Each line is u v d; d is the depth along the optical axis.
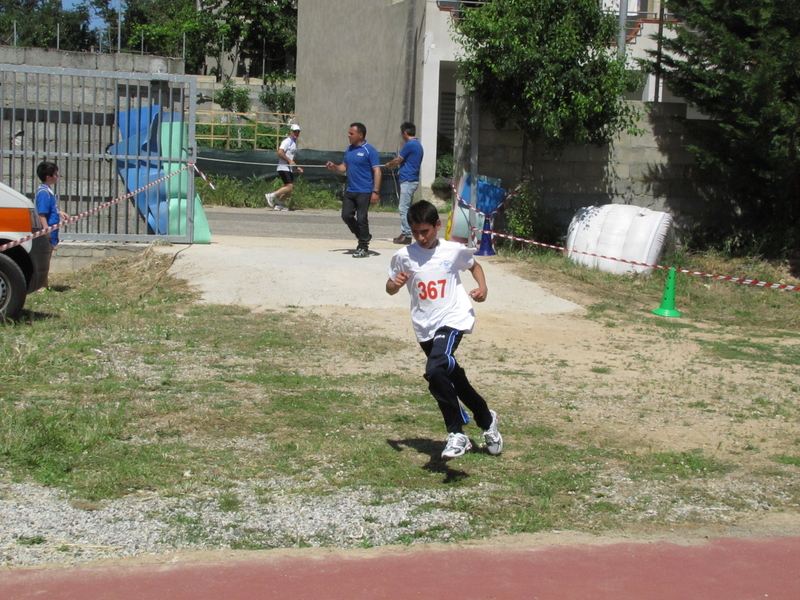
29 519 5.36
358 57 32.62
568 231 16.89
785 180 16.58
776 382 9.65
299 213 23.47
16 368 8.70
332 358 9.91
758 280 15.64
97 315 11.53
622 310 13.23
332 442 7.04
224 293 12.77
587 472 6.59
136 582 4.71
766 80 15.39
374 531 5.41
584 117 15.98
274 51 47.88
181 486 5.97
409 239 16.81
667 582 4.95
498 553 5.20
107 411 7.49
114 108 15.55
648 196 17.80
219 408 7.82
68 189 15.18
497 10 15.97
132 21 53.75
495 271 14.95
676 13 17.44
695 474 6.64
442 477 6.36
